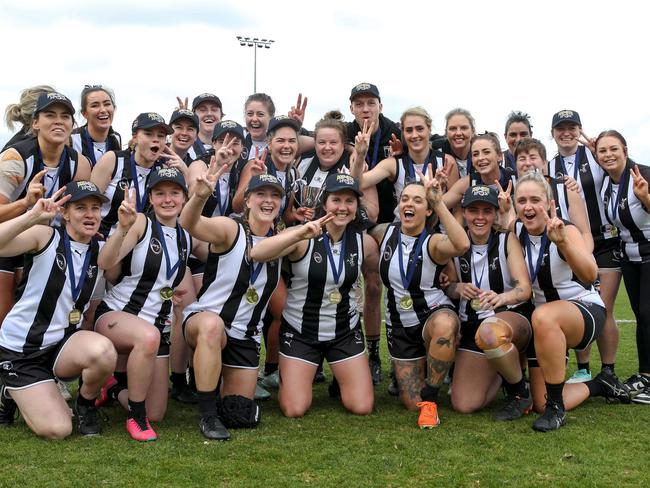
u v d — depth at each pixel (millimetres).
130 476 4320
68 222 5250
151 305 5543
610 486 4188
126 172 6277
